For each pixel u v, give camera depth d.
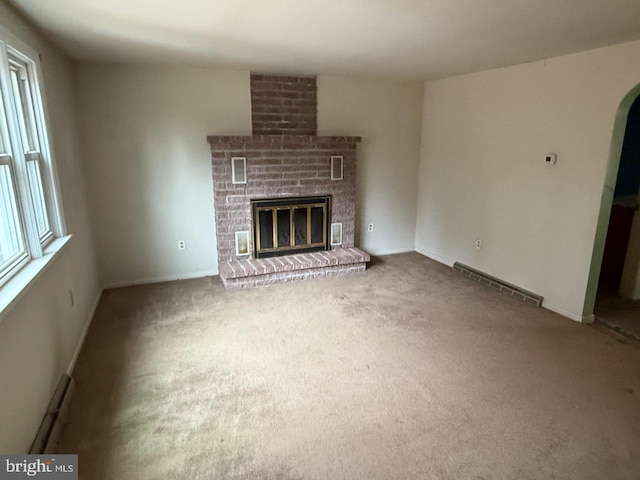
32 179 2.67
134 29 2.71
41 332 2.26
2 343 1.74
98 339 3.22
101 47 3.24
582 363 2.88
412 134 5.41
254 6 2.21
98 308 3.82
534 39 2.92
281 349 3.06
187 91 4.25
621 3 2.13
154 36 2.89
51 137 2.83
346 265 4.79
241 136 4.34
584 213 3.43
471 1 2.11
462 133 4.75
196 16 2.41
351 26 2.60
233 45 3.16
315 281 4.56
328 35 2.84
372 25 2.57
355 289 4.31
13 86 2.51
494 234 4.42
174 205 4.46
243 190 4.48
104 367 2.82
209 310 3.77
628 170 4.48
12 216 2.25
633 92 3.00
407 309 3.80
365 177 5.29
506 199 4.21
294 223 4.77
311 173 4.73
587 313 3.54
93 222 4.18
